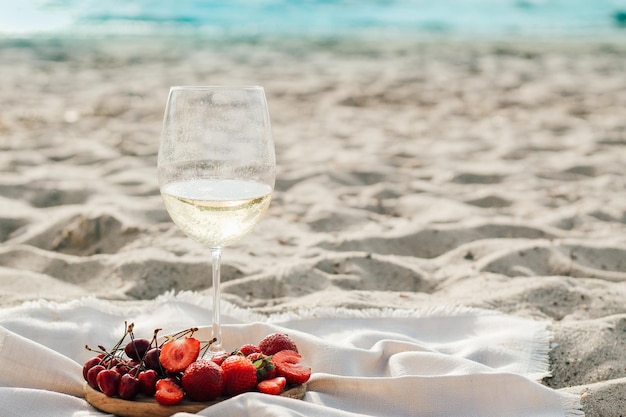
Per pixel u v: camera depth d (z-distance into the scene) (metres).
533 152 2.51
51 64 4.67
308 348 0.99
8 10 8.10
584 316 1.22
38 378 0.92
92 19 8.13
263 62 5.04
